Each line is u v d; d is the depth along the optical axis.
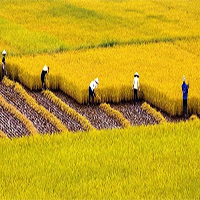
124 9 127.62
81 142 50.34
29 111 62.84
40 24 111.50
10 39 97.25
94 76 71.88
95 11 123.69
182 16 121.56
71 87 67.50
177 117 62.56
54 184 41.66
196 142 51.00
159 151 48.81
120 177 43.00
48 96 67.25
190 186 41.34
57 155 47.22
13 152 47.81
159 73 75.00
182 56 86.56
